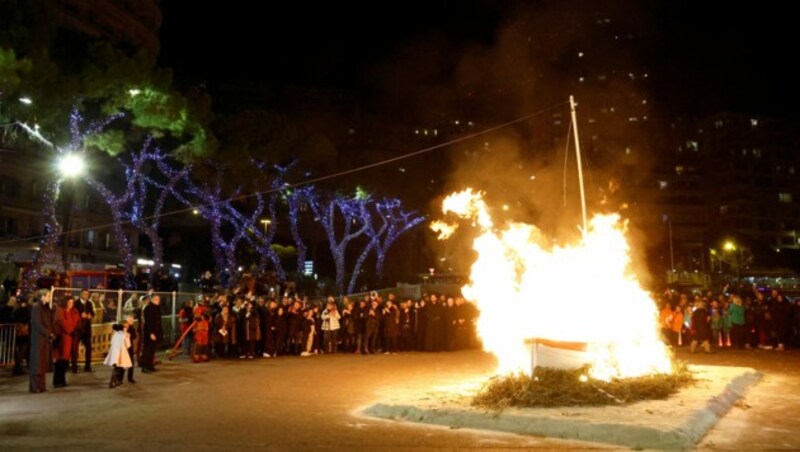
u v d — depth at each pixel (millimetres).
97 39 26203
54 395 13242
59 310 14617
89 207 52844
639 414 9586
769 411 10977
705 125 110688
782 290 49719
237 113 37062
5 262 31859
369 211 54969
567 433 9078
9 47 20141
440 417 10148
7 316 17750
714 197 106875
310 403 12086
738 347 23891
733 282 61031
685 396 11234
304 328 22625
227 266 51125
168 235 61469
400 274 57625
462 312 24594
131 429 9828
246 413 11094
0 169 44625
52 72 21297
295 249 55875
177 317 23734
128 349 14625
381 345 23734
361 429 9734
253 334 20969
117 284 28812
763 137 108562
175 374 16562
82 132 27734
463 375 16109
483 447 8547
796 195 108062
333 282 51438
